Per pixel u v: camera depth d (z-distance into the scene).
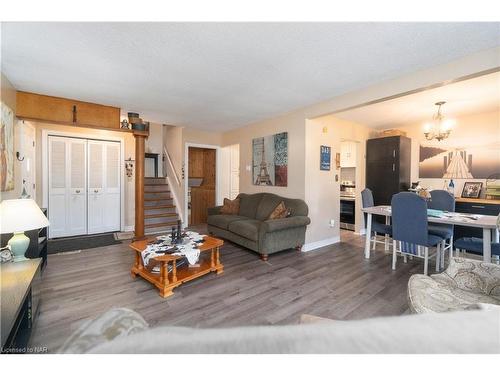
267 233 3.28
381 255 3.60
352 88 2.89
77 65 2.28
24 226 1.66
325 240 4.16
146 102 3.44
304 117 3.77
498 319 0.48
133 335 0.48
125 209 5.04
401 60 2.18
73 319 1.84
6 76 2.52
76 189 4.48
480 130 4.02
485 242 2.31
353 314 1.97
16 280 1.41
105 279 2.60
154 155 7.43
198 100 3.36
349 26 1.67
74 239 4.27
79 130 4.48
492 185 3.83
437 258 2.95
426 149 4.68
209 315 1.93
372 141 5.00
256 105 3.61
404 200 2.81
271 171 4.42
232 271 2.92
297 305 2.11
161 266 2.34
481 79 2.66
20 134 3.08
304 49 1.99
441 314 0.50
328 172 4.20
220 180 6.05
